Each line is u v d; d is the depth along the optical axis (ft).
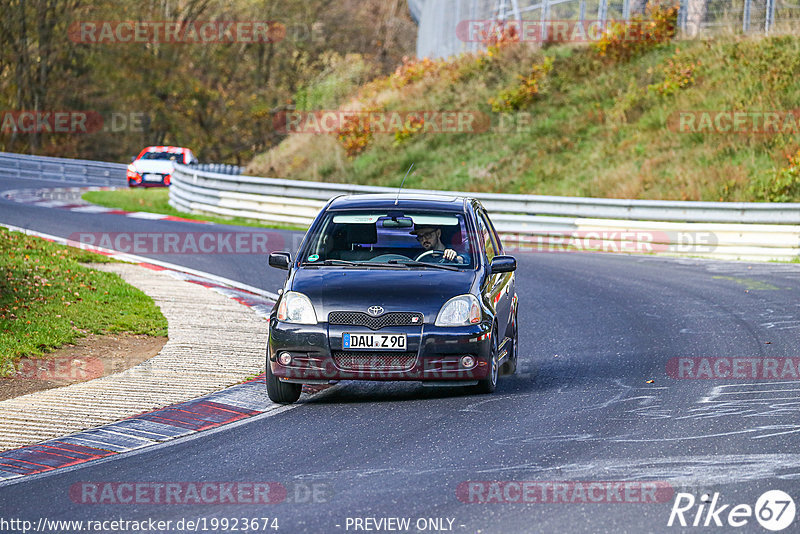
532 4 472.03
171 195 355.77
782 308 156.56
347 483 71.82
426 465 76.13
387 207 112.47
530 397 101.24
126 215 312.71
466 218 111.75
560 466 74.90
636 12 414.62
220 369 117.50
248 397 104.37
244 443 85.30
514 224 273.33
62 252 206.08
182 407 99.60
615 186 316.81
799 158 284.00
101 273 186.09
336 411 97.50
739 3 399.24
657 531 60.34
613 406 95.96
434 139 384.27
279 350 99.25
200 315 154.20
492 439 83.87
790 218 234.99
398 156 379.14
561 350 130.21
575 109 375.86
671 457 76.79
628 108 361.30
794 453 76.95
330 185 303.27
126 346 131.75
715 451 78.18
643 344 131.44
